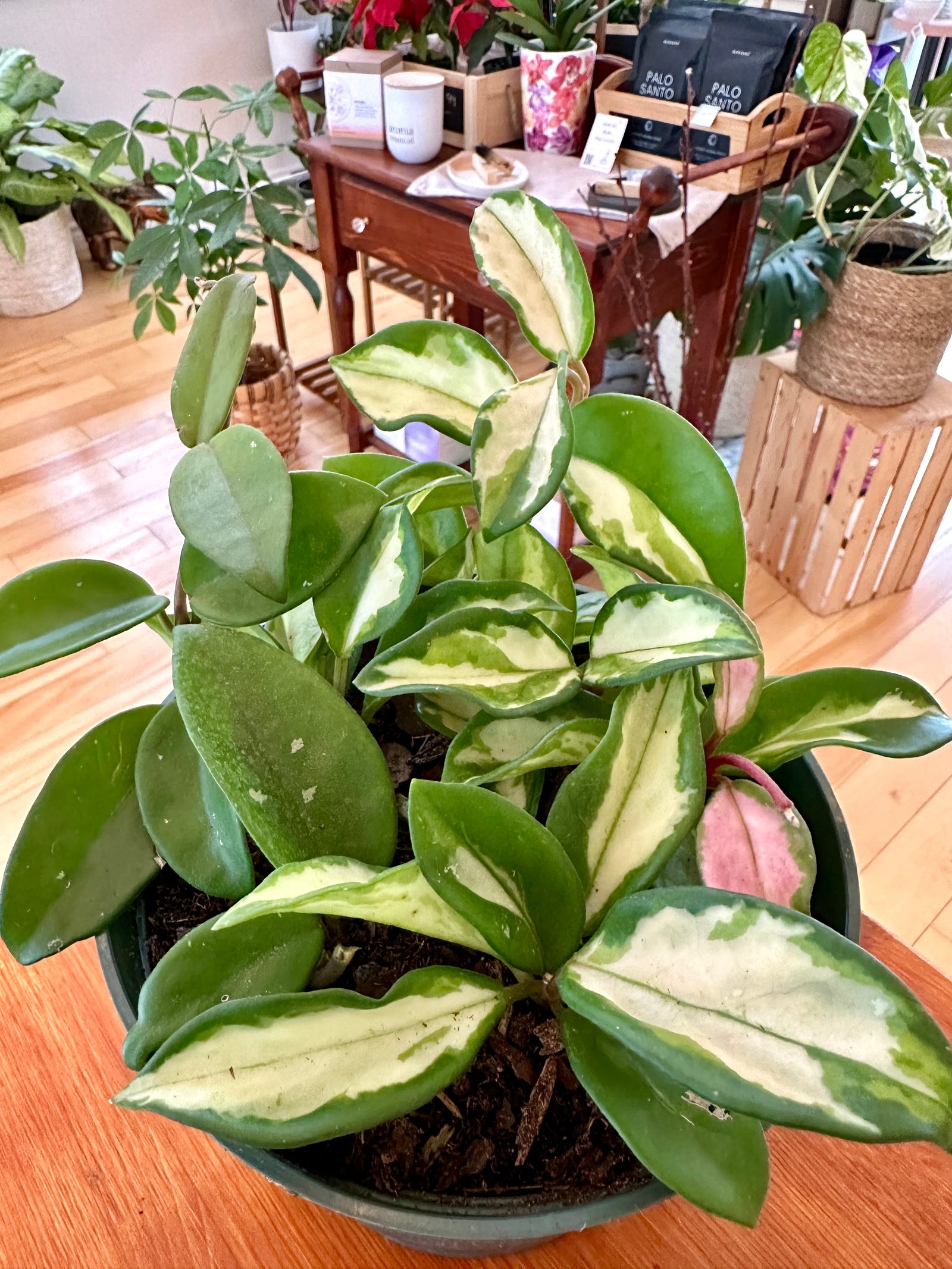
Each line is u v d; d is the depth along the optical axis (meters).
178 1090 0.33
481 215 0.48
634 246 1.15
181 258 1.67
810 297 1.35
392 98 1.38
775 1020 0.32
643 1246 0.47
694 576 0.44
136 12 2.46
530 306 0.46
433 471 0.51
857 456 1.39
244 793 0.41
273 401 1.75
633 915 0.37
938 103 1.46
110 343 2.29
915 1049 0.31
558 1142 0.41
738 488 1.67
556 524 1.61
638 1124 0.34
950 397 1.46
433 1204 0.38
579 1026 0.39
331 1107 0.34
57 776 0.49
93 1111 0.52
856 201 1.53
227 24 2.65
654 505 0.45
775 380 1.52
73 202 2.49
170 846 0.45
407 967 0.47
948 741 0.45
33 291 2.36
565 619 0.53
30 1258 0.47
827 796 0.50
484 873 0.38
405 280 2.06
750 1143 0.34
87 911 0.45
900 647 1.52
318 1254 0.47
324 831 0.43
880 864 1.20
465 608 0.46
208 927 0.42
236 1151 0.38
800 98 1.25
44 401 2.09
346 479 0.47
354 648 0.45
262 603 0.43
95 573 0.49
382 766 0.45
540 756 0.44
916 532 1.54
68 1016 0.56
